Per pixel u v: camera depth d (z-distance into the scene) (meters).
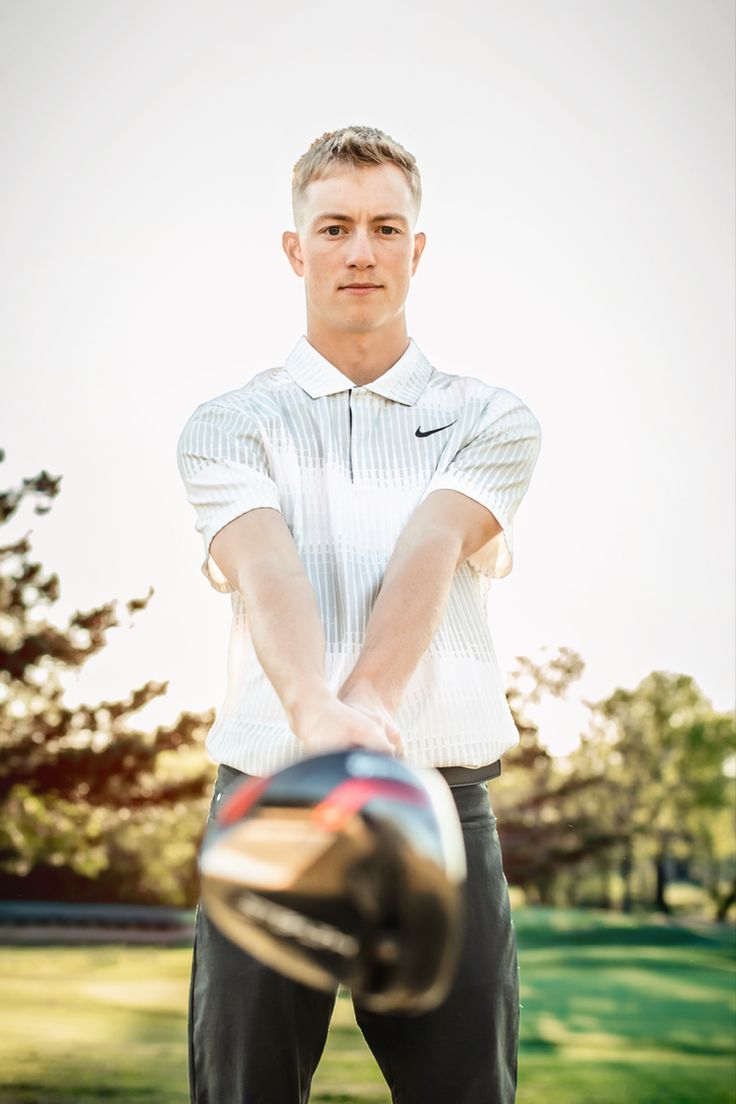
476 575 1.58
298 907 0.71
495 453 1.54
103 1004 5.11
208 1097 1.44
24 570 6.81
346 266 1.55
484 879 1.46
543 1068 4.55
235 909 0.73
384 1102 3.93
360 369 1.60
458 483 1.49
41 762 6.80
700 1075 4.41
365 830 0.71
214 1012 1.43
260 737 1.45
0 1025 4.80
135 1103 3.91
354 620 1.48
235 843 0.74
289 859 0.71
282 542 1.39
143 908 6.70
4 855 6.75
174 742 6.86
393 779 0.74
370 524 1.53
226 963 1.42
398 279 1.57
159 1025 4.89
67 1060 4.34
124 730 6.84
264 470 1.53
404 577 1.34
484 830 1.49
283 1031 1.40
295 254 1.72
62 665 6.84
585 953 6.20
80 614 6.85
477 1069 1.40
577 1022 5.14
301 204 1.59
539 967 5.98
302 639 1.23
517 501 1.58
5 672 6.79
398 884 0.71
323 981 0.75
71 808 6.80
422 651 1.29
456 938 0.73
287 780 0.75
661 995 5.46
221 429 1.53
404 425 1.58
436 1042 1.40
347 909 0.71
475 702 1.50
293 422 1.56
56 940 6.14
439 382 1.65
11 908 6.66
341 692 1.23
